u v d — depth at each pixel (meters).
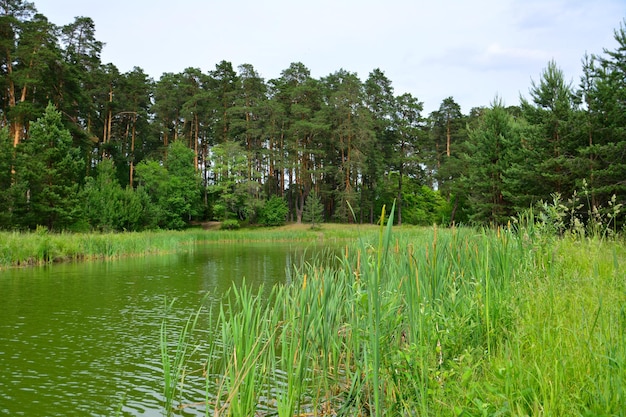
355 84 70.19
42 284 20.28
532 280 6.92
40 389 8.34
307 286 8.21
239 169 69.50
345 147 72.38
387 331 5.65
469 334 5.72
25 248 27.56
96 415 7.21
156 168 67.38
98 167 54.97
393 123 75.38
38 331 12.41
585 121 26.20
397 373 5.20
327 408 6.84
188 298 16.95
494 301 6.10
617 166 23.42
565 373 3.93
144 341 11.38
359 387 6.13
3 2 52.69
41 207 40.59
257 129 71.88
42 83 49.12
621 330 4.55
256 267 26.39
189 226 70.62
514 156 32.12
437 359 5.16
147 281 21.09
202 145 83.19
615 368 3.77
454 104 82.06
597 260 6.99
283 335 7.61
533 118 30.19
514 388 4.04
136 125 75.44
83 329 12.59
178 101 78.88
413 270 6.12
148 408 7.45
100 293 18.06
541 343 4.70
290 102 75.75
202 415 7.14
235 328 6.77
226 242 52.00
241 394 6.30
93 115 69.69
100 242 32.78
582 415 3.35
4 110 52.38
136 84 74.06
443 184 75.38
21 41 49.25
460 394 4.19
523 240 8.14
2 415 7.21
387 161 74.25
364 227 63.56
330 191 73.88
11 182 40.22
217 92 77.50
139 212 54.56
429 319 5.61
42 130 42.22
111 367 9.49
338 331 7.96
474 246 8.47
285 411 6.03
